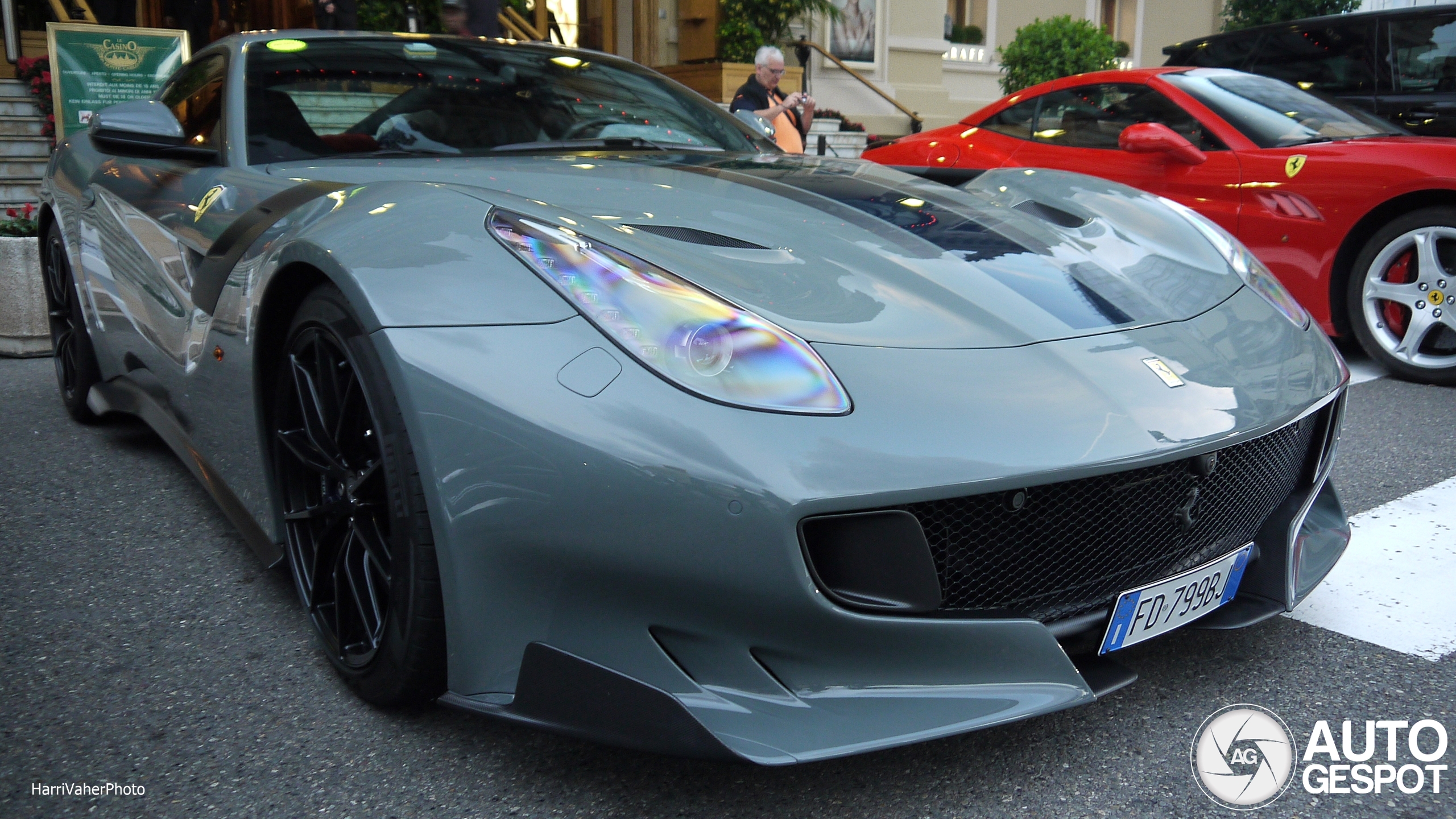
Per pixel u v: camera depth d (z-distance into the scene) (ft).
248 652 6.27
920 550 4.50
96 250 9.80
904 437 4.41
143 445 10.62
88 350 10.58
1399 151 13.11
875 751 4.36
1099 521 4.91
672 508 4.28
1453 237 12.48
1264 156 14.29
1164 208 7.68
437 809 4.75
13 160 22.68
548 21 35.83
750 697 4.43
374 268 5.11
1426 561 7.60
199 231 7.39
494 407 4.56
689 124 9.75
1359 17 19.30
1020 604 4.84
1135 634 5.17
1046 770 5.06
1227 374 5.44
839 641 4.46
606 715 4.50
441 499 4.67
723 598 4.33
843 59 39.29
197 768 5.06
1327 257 13.73
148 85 20.30
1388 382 13.32
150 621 6.68
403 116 8.52
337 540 5.89
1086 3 49.96
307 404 5.84
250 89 8.34
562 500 4.42
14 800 4.80
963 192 7.64
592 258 4.97
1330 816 4.70
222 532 8.25
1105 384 4.98
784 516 4.20
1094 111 17.08
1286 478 5.88
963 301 5.37
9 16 23.59
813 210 6.55
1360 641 6.39
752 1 33.12
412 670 5.06
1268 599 5.97
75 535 8.16
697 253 5.42
